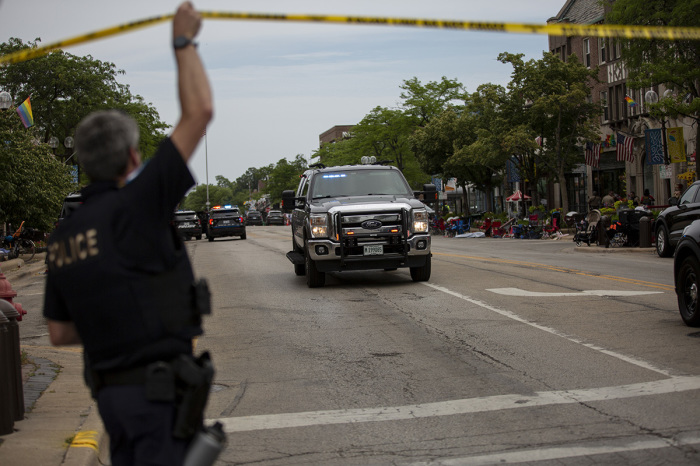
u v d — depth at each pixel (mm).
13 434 5746
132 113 58406
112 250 2809
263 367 8555
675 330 9609
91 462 5238
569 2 50969
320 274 15469
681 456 5062
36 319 13875
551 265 19344
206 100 2871
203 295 2959
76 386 7527
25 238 33719
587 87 39875
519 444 5488
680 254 9906
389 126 65000
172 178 2855
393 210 14914
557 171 40750
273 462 5352
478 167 51656
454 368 8047
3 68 52062
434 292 14000
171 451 2811
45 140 53250
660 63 27391
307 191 16547
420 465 5152
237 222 46281
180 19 2865
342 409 6676
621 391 6801
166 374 2820
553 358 8289
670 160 32469
